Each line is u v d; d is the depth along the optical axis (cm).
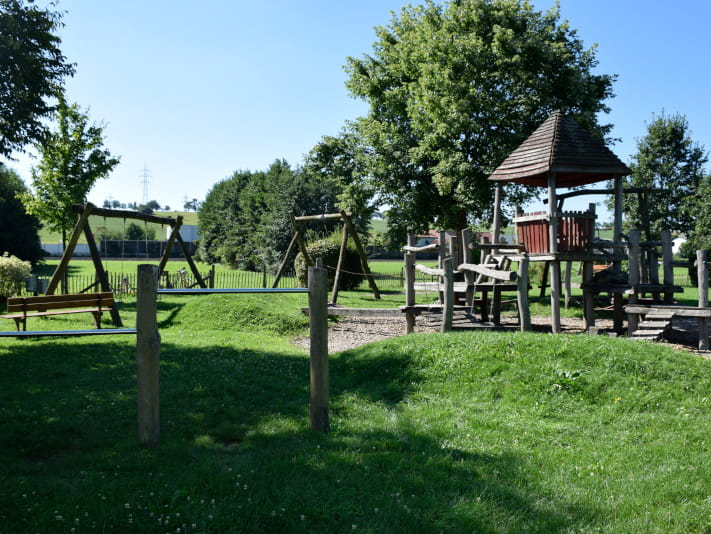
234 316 1577
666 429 639
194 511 411
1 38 1817
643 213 1919
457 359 865
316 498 443
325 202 4288
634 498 475
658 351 855
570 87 2419
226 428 629
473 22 2605
